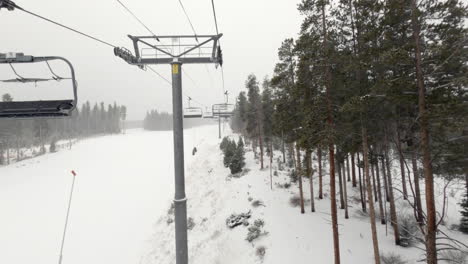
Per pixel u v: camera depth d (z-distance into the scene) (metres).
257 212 18.05
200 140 60.88
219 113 33.81
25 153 58.22
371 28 9.29
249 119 30.70
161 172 37.03
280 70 16.92
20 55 3.96
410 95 8.45
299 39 11.15
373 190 20.86
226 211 19.80
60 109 4.18
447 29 7.57
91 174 37.34
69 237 19.77
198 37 5.95
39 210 24.91
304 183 24.25
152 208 24.52
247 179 25.03
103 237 19.67
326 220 16.64
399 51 7.59
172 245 17.27
